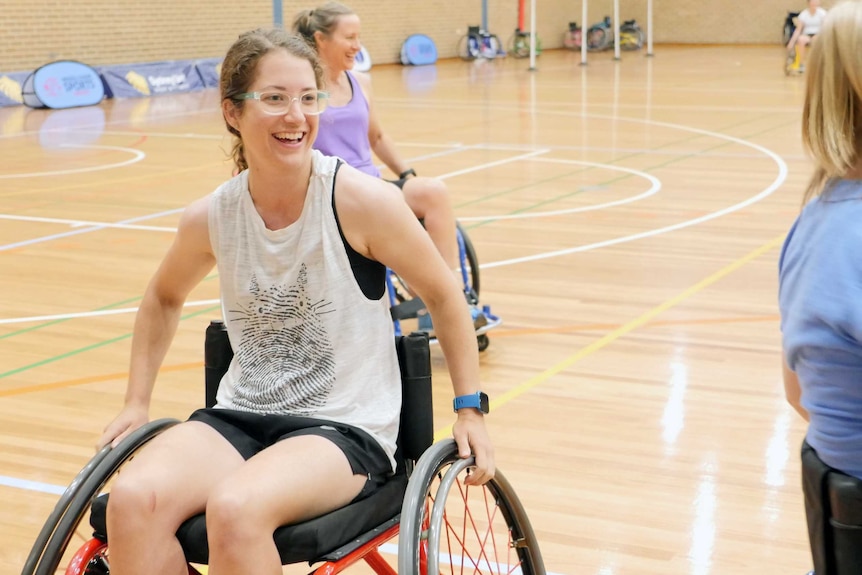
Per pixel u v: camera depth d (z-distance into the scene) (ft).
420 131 40.91
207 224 7.67
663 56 77.82
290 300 7.45
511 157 34.60
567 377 14.75
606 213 25.80
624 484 11.35
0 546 10.15
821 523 5.80
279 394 7.50
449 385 14.57
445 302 7.47
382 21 72.08
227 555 6.33
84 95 51.47
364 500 7.07
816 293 5.63
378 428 7.30
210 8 60.18
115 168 33.47
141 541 6.69
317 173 7.38
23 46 51.44
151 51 57.41
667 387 14.29
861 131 5.66
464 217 25.55
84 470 7.18
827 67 5.59
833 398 5.67
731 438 12.55
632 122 42.88
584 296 18.76
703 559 9.72
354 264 7.41
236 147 7.72
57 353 16.19
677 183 29.66
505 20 82.84
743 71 64.85
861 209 5.58
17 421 13.42
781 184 29.14
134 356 8.15
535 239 23.16
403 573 6.29
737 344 16.01
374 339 7.48
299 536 6.57
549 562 9.67
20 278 20.49
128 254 22.35
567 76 63.62
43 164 34.30
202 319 17.89
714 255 21.52
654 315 17.58
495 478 7.53
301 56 7.29
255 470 6.64
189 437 7.23
